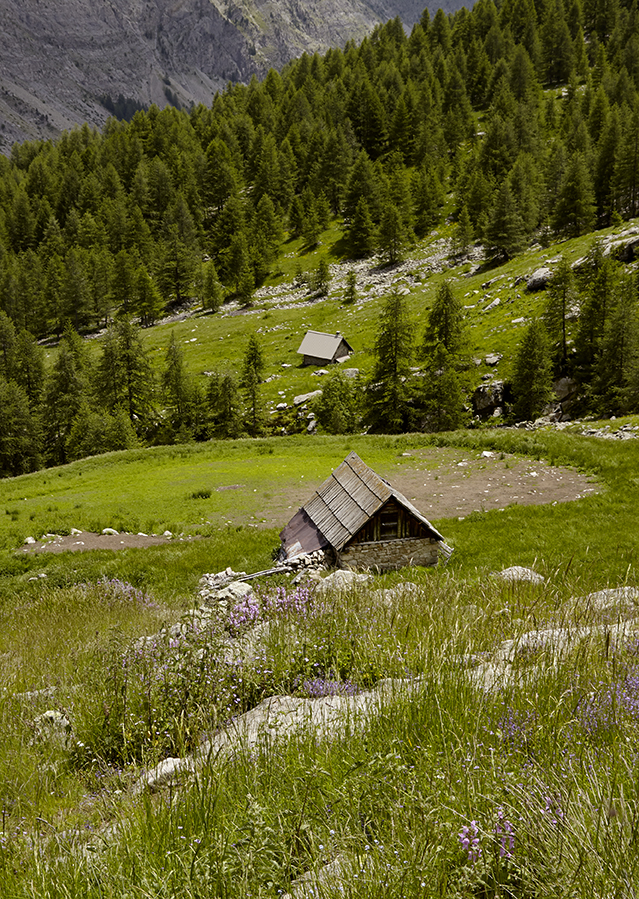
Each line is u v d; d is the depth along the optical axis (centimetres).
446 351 6694
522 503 2978
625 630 596
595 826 262
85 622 1409
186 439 7712
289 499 3519
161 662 673
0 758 541
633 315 5916
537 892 240
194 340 11362
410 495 3266
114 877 292
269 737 432
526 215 11631
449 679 476
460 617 707
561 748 364
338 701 512
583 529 2531
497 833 267
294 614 834
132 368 8062
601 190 11688
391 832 281
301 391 8369
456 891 242
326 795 340
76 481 4409
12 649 1162
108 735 558
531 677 476
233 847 276
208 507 3472
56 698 701
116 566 2600
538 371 6272
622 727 391
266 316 11944
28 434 8069
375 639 666
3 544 3072
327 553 2348
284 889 266
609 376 6053
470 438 4153
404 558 2345
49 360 12250
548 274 8131
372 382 7056
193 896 267
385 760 320
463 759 342
